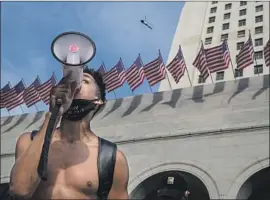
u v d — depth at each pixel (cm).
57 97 343
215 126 2669
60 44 342
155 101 2964
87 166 373
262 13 6300
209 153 2602
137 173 2702
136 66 3006
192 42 6612
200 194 2744
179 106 2864
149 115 2903
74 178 364
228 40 6194
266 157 2472
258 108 2644
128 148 2812
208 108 2772
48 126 338
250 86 2759
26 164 334
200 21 6875
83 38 345
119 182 385
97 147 390
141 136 2816
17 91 3375
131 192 2661
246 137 2569
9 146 3216
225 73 5481
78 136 386
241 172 2483
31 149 339
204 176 2539
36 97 3275
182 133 2719
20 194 332
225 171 2519
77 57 341
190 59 6272
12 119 3378
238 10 6588
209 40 6500
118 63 3059
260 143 2522
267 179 2506
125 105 3036
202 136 2673
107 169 379
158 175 2667
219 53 2886
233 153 2552
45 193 355
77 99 378
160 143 2750
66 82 345
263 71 5356
